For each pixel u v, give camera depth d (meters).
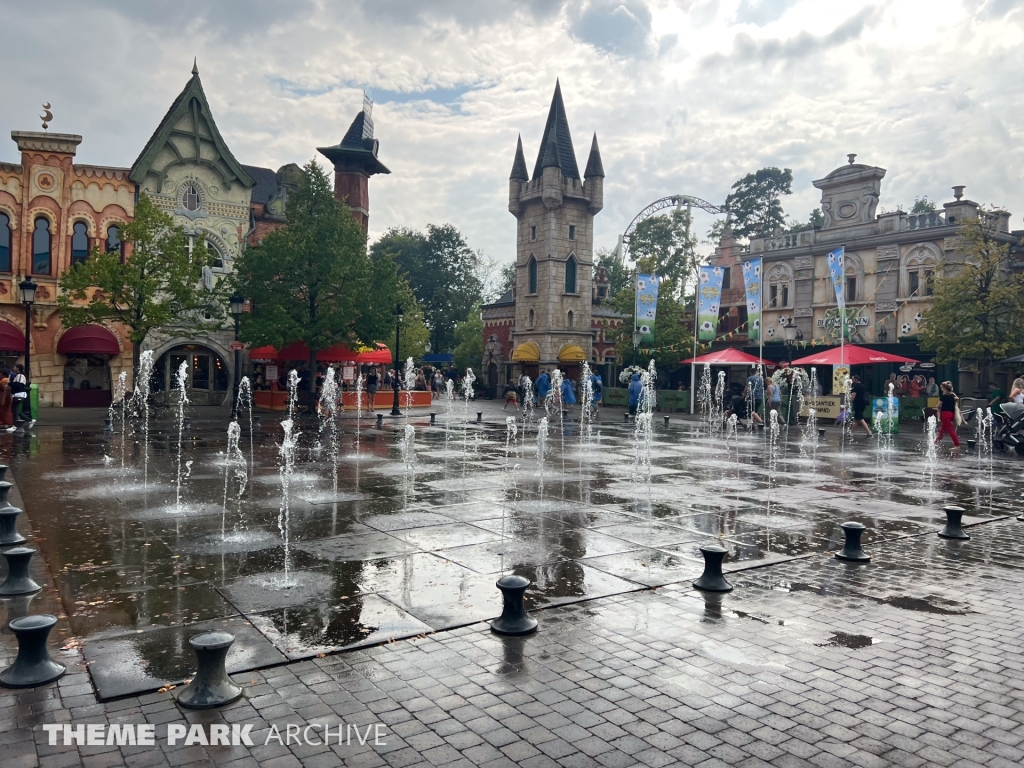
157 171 34.22
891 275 37.91
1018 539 9.90
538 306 47.28
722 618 6.48
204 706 4.62
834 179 40.84
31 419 24.48
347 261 31.47
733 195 79.62
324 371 38.88
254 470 14.86
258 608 6.48
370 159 44.84
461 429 26.06
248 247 32.75
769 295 44.72
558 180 45.62
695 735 4.41
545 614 6.50
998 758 4.21
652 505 11.83
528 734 4.39
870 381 38.25
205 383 36.03
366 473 14.73
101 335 31.98
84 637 5.76
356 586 7.14
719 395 40.25
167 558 8.08
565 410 38.56
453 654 5.56
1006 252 30.20
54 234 31.89
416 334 56.66
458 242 80.75
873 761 4.16
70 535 9.09
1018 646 5.94
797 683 5.17
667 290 45.03
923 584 7.68
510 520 10.41
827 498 12.88
